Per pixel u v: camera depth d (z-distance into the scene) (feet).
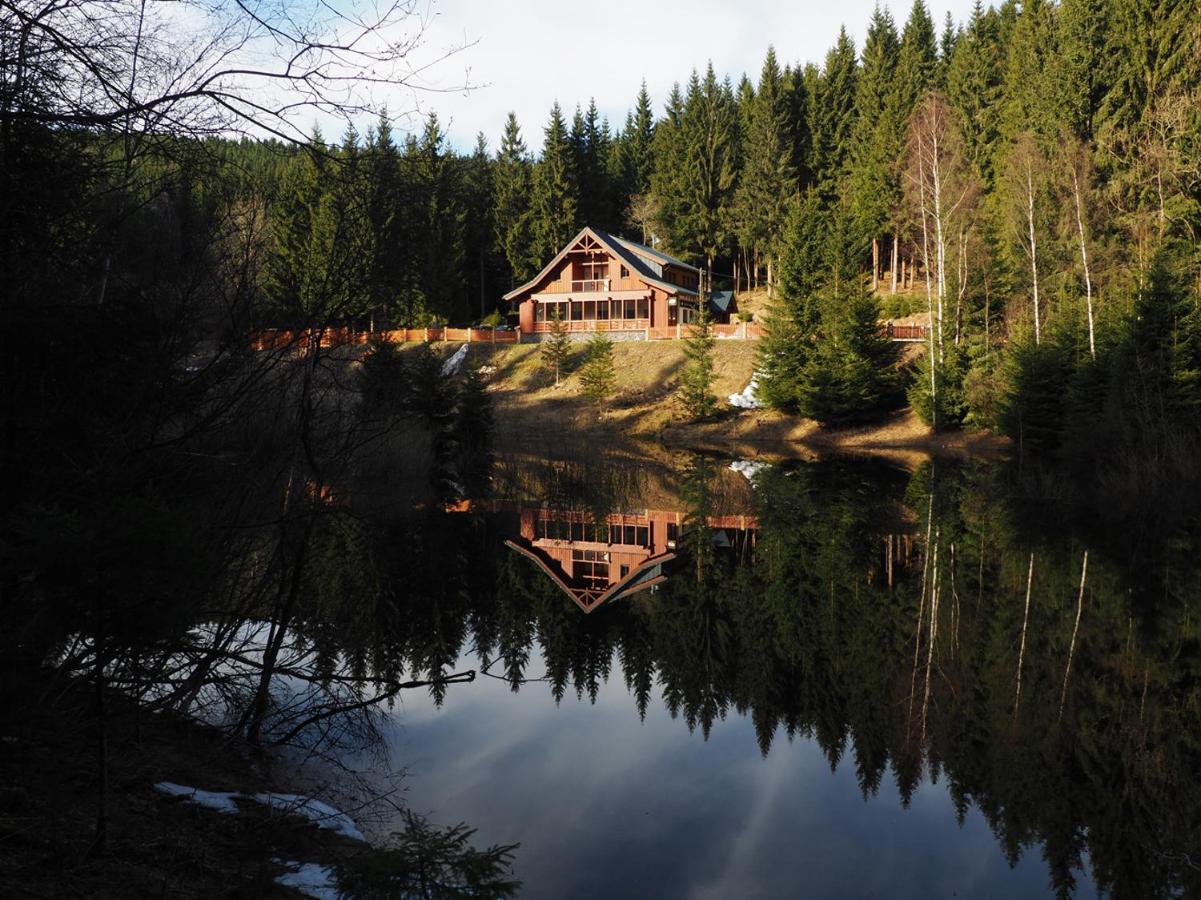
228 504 22.80
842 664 34.86
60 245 17.17
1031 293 114.73
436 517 68.95
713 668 34.40
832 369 129.39
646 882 18.42
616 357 166.91
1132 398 77.36
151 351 18.39
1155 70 123.03
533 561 53.98
